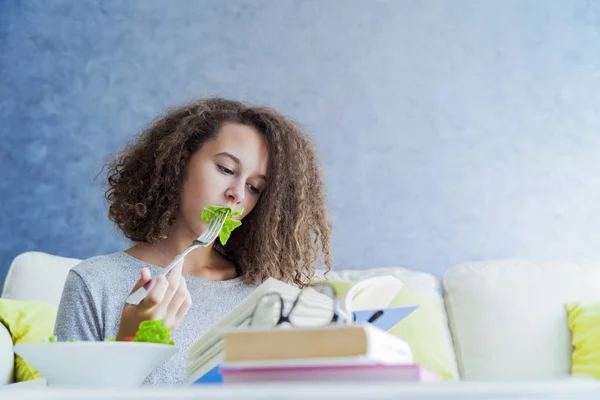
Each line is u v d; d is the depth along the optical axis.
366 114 2.80
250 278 1.63
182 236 1.61
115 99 2.86
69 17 2.92
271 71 2.86
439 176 2.73
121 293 1.43
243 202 1.64
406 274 2.18
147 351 0.76
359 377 0.57
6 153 2.82
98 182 2.79
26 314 1.91
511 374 2.06
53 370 0.74
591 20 2.82
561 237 2.67
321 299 0.84
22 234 2.76
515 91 2.79
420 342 1.88
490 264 2.24
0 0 2.95
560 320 2.11
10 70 2.89
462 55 2.82
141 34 2.90
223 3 2.91
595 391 0.50
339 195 2.73
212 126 1.63
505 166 2.73
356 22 2.87
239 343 0.59
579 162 2.72
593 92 2.78
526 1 2.85
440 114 2.78
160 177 1.62
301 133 1.80
